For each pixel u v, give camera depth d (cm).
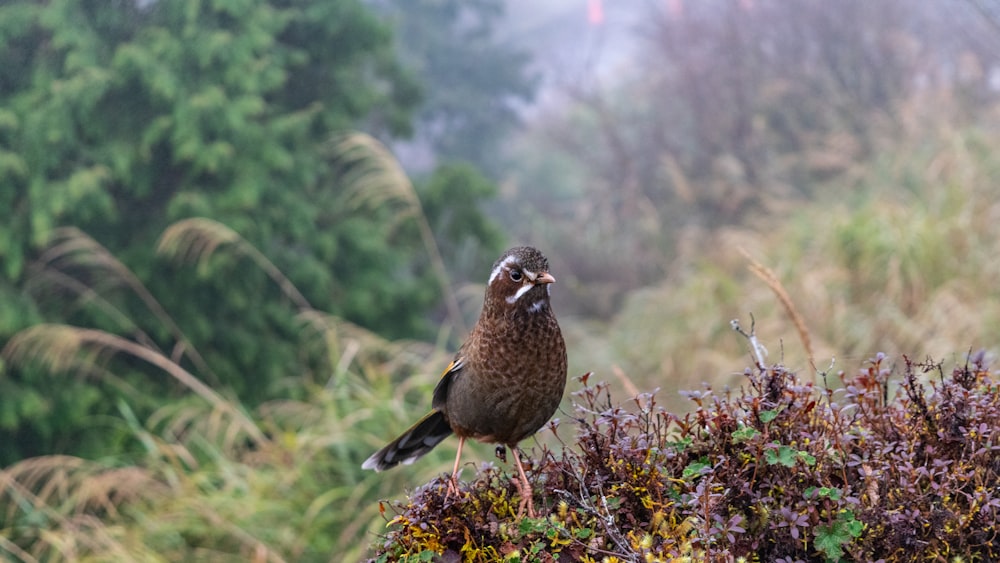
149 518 849
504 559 316
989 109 1497
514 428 388
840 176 1625
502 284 374
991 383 344
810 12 2144
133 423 958
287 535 809
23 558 878
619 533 305
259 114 1411
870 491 304
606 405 387
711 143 2178
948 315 922
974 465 314
